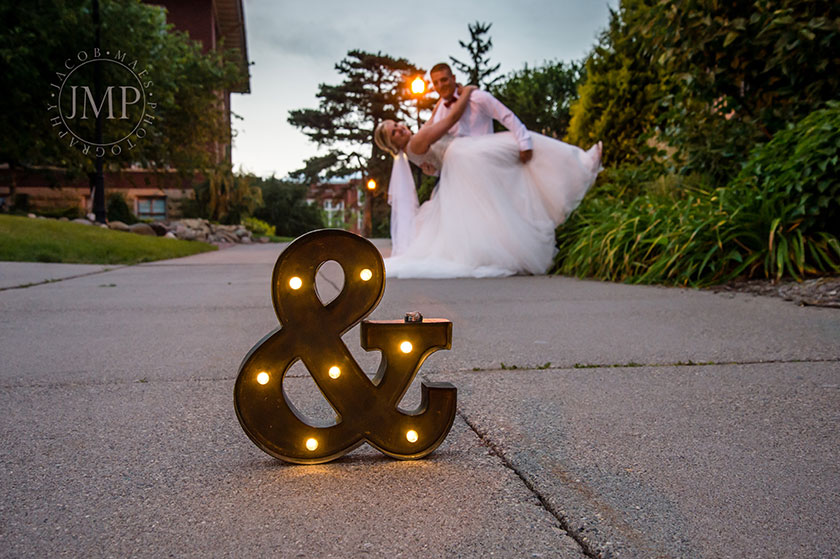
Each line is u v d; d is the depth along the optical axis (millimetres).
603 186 7383
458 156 5871
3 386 1959
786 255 4211
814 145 4102
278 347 1284
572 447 1410
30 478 1229
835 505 1112
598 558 935
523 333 2910
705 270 4758
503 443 1440
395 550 953
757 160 4617
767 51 5113
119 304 3990
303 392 1900
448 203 5953
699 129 5895
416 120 40906
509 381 2025
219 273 6465
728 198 4766
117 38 14008
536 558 933
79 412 1679
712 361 2285
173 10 26922
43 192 26828
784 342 2590
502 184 5871
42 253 7734
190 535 999
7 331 2996
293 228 44000
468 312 3564
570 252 5902
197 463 1317
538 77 22266
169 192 28422
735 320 3146
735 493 1163
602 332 2916
